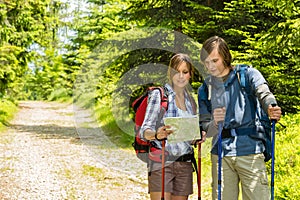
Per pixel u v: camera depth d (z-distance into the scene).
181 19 10.43
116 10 16.38
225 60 3.51
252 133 3.49
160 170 3.57
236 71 3.54
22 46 20.62
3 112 19.30
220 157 3.46
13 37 19.89
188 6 9.98
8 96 24.94
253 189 3.47
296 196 4.78
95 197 6.38
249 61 9.06
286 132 7.20
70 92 37.47
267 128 3.55
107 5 16.72
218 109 3.47
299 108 8.64
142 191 6.67
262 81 3.44
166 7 10.47
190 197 5.89
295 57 8.43
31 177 7.63
